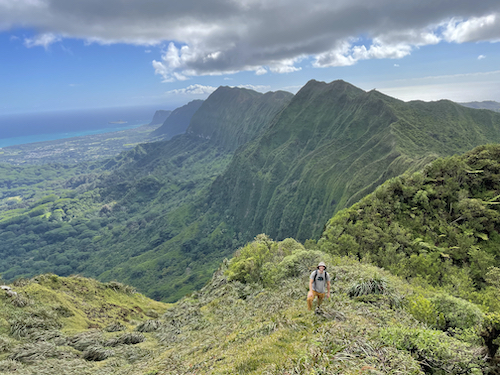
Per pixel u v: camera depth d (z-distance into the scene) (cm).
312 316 969
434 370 599
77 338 1764
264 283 2672
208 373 836
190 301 3247
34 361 1391
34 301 1994
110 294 2934
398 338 668
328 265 1861
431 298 1031
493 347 619
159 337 2064
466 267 2867
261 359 743
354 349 626
